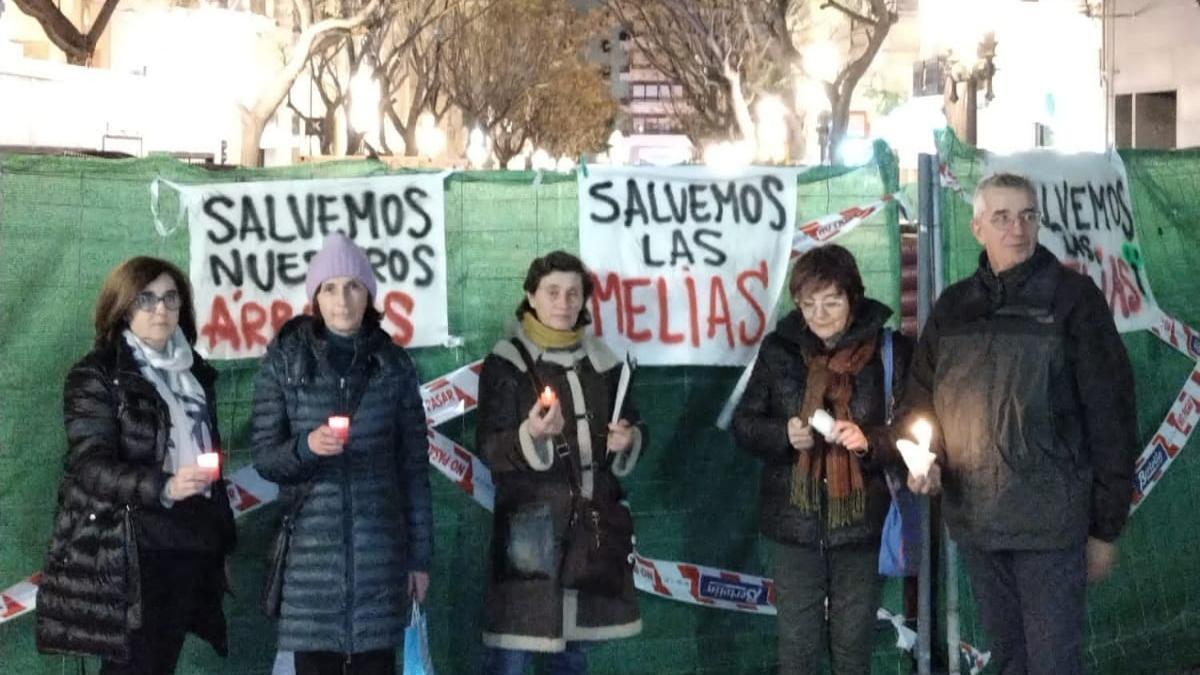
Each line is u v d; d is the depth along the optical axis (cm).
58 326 553
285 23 3125
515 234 603
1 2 1773
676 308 614
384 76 3472
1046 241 646
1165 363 698
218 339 572
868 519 535
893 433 523
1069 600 490
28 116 1459
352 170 589
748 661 632
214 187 574
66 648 467
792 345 548
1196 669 701
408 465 506
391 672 502
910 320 678
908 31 3562
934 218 595
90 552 464
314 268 492
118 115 1605
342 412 487
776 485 548
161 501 461
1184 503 705
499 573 530
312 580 481
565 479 527
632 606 535
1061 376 489
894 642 640
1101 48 2298
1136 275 680
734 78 2925
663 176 617
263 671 580
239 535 575
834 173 635
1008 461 488
